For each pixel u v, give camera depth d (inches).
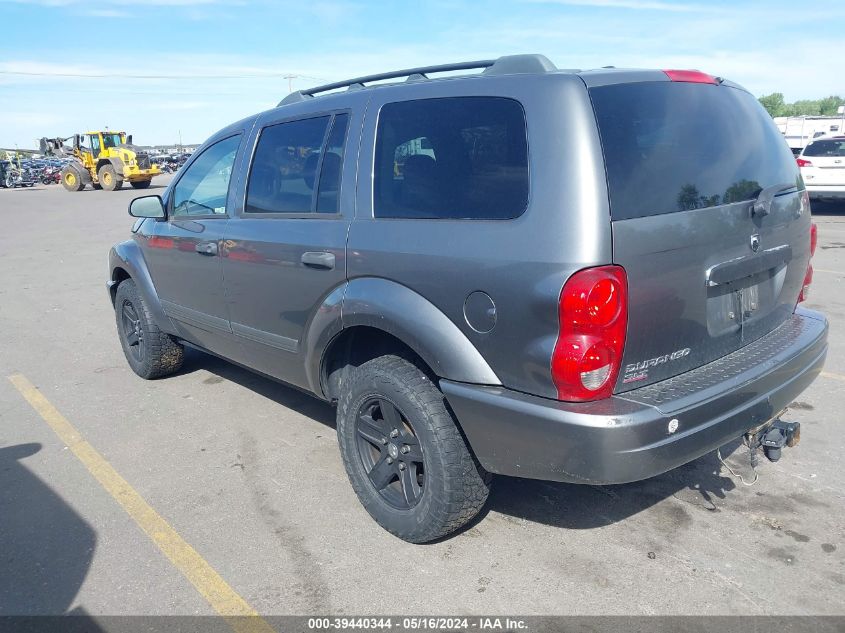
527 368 102.0
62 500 146.2
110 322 298.4
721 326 115.1
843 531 126.6
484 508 138.4
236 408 194.1
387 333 128.0
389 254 118.8
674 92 113.0
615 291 96.4
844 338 235.8
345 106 135.6
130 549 128.1
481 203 108.4
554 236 97.9
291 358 148.3
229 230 158.9
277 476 154.1
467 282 107.1
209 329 176.4
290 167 145.5
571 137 99.7
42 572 121.8
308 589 115.6
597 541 126.3
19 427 185.6
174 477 154.9
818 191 559.2
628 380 102.7
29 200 1130.0
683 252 104.6
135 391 209.9
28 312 321.4
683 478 147.3
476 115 112.2
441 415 116.2
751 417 112.3
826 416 174.6
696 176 109.3
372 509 131.5
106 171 1330.0
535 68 109.0
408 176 120.3
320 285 133.1
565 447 99.3
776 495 139.3
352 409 130.8
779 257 125.4
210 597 114.3
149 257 195.6
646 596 111.0
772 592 110.9
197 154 181.2
